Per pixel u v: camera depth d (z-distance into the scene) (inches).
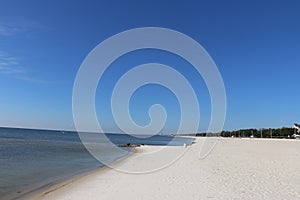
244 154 1117.7
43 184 575.8
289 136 4473.4
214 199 372.5
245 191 415.2
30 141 2389.3
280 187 441.4
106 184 538.6
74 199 420.2
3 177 653.3
